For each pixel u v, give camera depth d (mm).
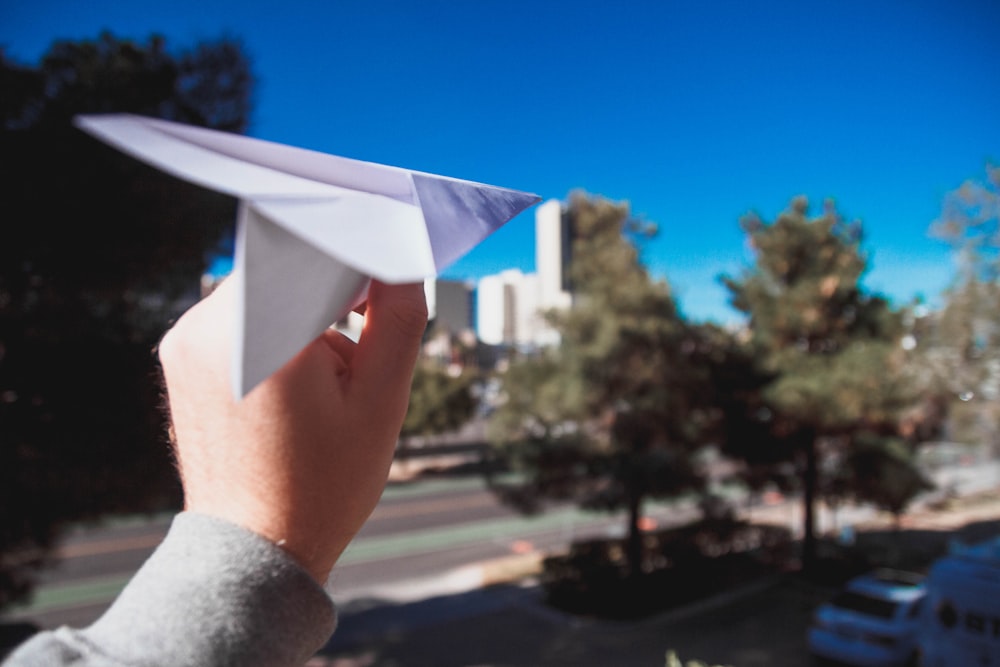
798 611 9938
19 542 4969
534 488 11000
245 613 445
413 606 10797
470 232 440
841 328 10828
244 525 482
